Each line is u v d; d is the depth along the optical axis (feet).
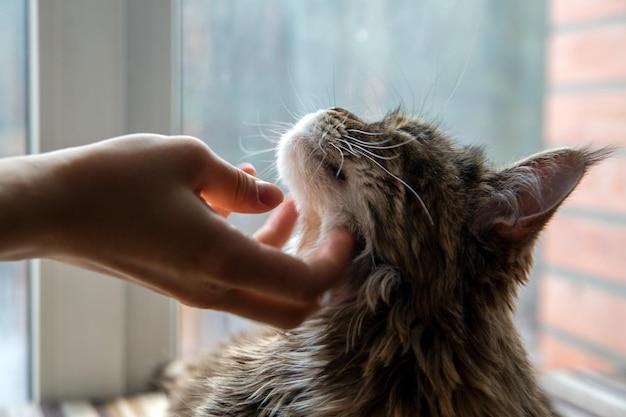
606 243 3.11
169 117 2.34
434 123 2.07
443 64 3.09
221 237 1.43
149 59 2.30
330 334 1.79
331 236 1.77
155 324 2.41
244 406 1.81
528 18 3.27
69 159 1.38
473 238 1.81
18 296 2.35
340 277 1.71
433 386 1.68
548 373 2.88
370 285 1.78
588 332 3.19
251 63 2.66
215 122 2.60
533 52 3.30
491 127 3.27
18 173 1.33
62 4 2.16
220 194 1.52
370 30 2.92
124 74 2.27
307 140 1.94
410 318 1.75
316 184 1.92
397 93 2.93
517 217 1.81
